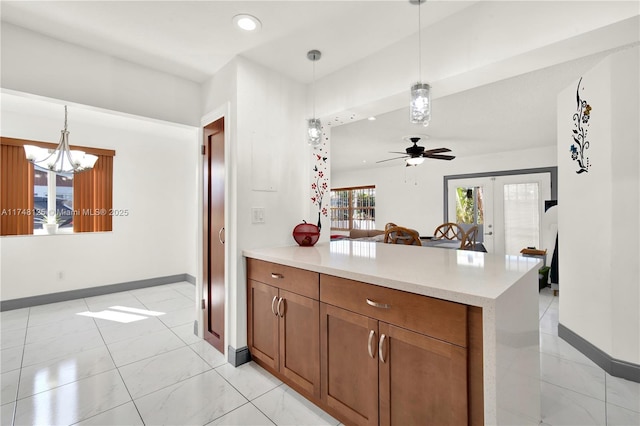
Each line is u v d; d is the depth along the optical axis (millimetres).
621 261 2023
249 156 2234
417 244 2859
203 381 1965
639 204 1955
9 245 3354
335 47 2082
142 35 1953
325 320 1599
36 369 2105
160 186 4461
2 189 3336
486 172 5617
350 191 8219
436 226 6270
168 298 3822
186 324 2965
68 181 3850
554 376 2018
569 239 2508
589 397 1792
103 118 3592
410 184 6723
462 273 1388
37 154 2877
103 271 3971
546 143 4723
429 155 4312
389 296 1308
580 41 1376
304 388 1729
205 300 2605
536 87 2666
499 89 2705
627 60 1991
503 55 1532
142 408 1692
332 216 8719
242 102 2197
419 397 1213
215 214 2480
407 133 4137
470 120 3557
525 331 1356
